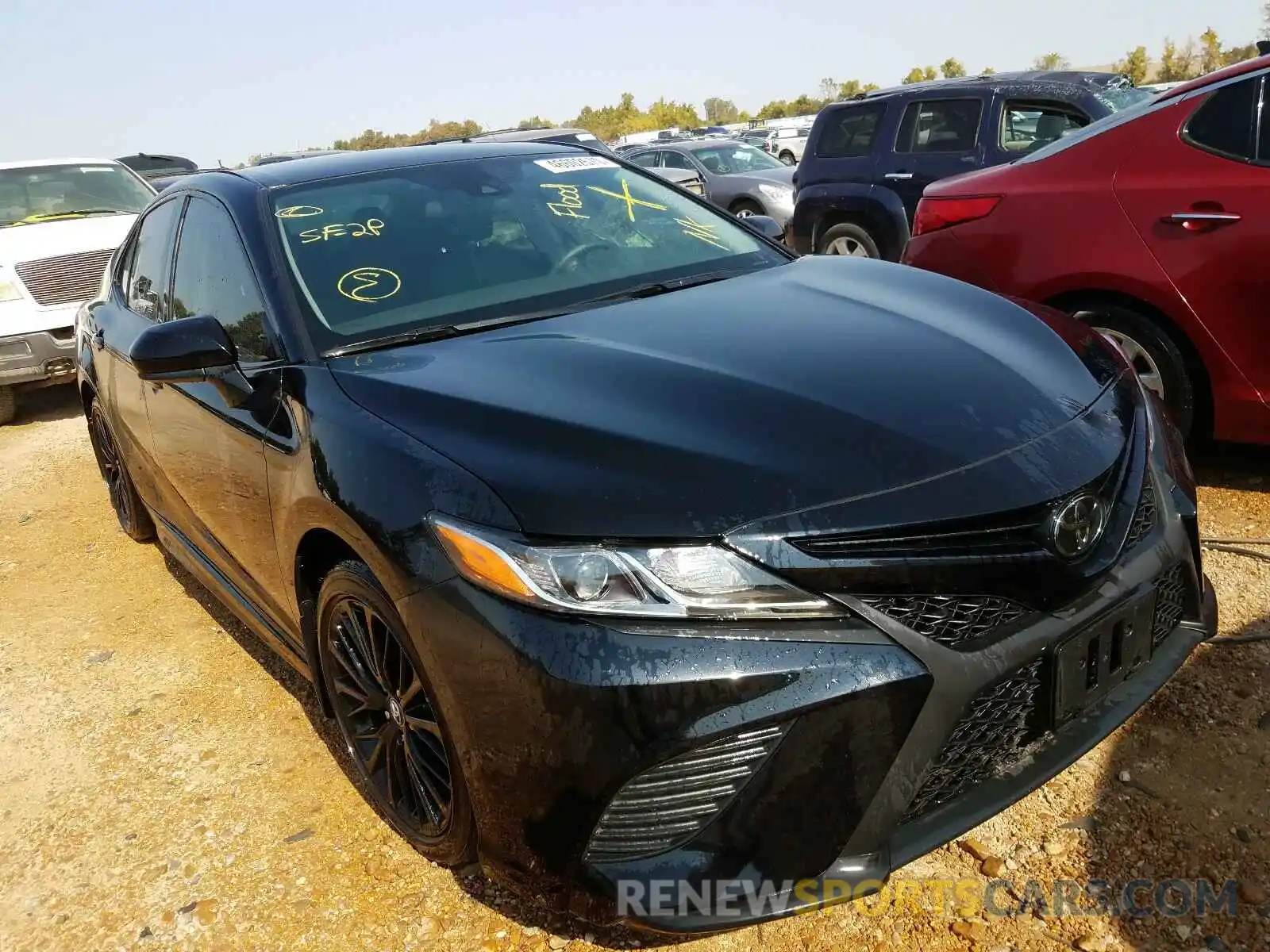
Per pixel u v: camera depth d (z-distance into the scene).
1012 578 1.89
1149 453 2.32
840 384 2.16
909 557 1.83
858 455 1.93
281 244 2.93
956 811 1.94
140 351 2.56
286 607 2.84
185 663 3.68
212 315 3.09
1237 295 3.54
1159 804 2.30
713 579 1.78
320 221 3.03
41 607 4.36
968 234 4.22
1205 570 3.28
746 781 1.78
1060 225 3.93
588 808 1.79
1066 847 2.22
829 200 8.66
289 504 2.48
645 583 1.78
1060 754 2.03
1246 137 3.55
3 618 4.29
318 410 2.41
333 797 2.78
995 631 1.91
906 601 1.84
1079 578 1.96
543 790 1.83
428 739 2.27
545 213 3.25
